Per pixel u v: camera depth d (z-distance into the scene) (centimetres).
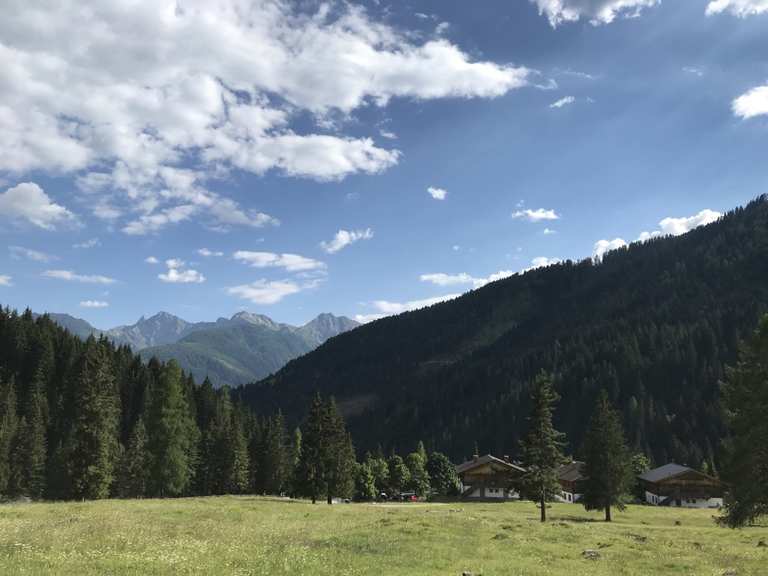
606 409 7306
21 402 12056
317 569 2045
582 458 7312
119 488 8431
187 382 14838
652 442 19050
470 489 12481
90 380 6488
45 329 15262
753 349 3366
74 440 6372
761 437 3228
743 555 3266
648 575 2458
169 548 2348
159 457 7406
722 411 3566
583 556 2944
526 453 6706
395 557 2459
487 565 2417
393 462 13188
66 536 2511
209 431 10912
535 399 6794
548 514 7794
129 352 16450
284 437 12481
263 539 2838
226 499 6588
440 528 3575
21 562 1825
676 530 5419
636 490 13062
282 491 11688
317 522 3953
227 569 1900
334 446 7738
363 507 6581
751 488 3281
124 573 1742
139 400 13438
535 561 2670
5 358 13875
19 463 9500
